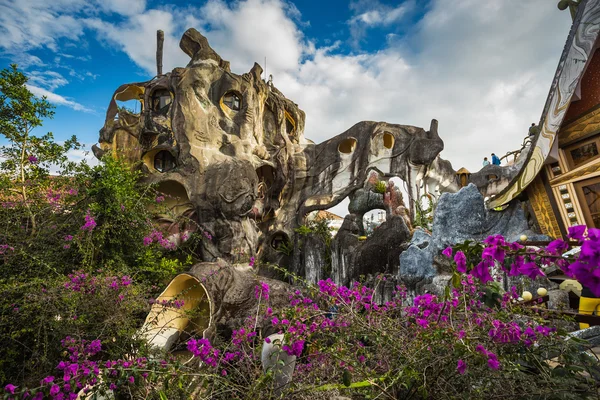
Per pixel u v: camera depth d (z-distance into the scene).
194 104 15.70
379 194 17.64
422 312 2.78
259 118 17.94
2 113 9.24
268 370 2.35
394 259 11.29
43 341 4.29
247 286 7.42
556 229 7.15
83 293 4.72
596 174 6.26
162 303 5.18
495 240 2.12
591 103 6.36
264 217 18.23
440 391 2.28
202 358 2.71
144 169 15.21
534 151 7.29
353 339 2.71
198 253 14.44
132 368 2.48
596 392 2.10
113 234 8.41
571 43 6.45
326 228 17.95
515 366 2.19
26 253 5.87
